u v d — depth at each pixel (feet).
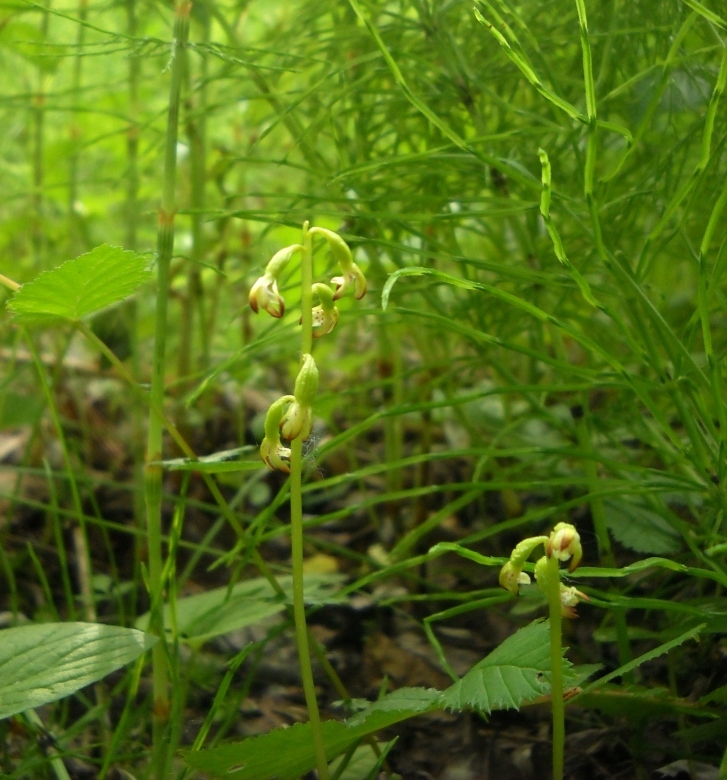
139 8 1.28
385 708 0.63
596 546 0.94
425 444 1.19
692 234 1.02
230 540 1.24
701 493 0.77
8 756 0.79
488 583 1.05
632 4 0.84
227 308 1.66
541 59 0.79
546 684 0.58
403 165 0.91
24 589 1.08
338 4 0.98
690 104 0.90
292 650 0.98
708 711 0.68
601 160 1.02
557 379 1.13
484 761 0.80
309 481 1.36
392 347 1.32
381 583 1.10
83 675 0.63
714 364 0.67
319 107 1.03
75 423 1.45
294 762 0.64
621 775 0.77
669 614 0.81
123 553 1.19
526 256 0.91
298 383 0.57
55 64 1.21
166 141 0.75
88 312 0.71
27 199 1.64
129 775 0.78
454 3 0.85
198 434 1.41
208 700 0.91
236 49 0.81
